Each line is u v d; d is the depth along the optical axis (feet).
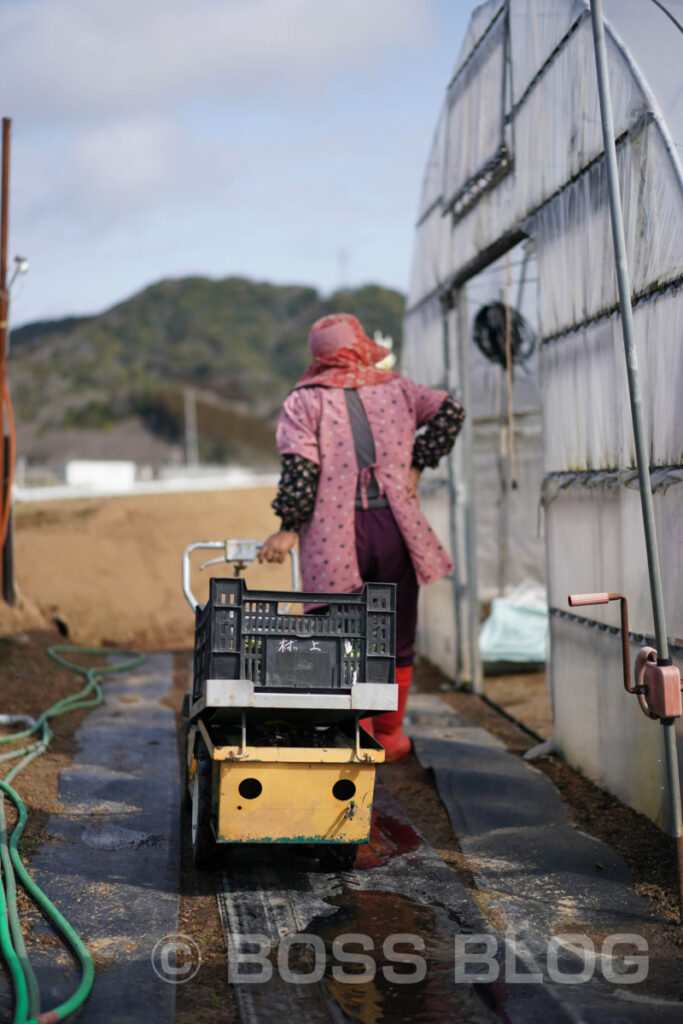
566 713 19.89
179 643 36.76
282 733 14.84
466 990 10.98
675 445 14.23
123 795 17.79
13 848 14.25
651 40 15.83
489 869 14.74
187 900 13.57
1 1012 9.93
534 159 20.18
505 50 21.80
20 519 41.42
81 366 366.84
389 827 16.79
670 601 14.49
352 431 17.81
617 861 14.79
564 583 19.75
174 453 303.68
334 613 13.61
